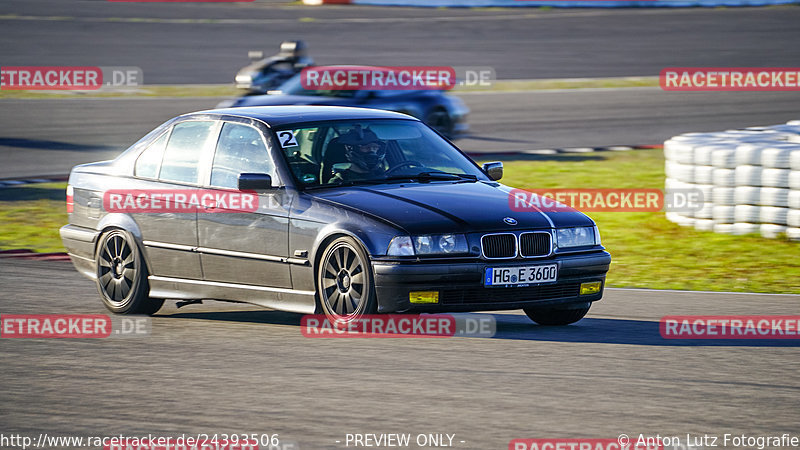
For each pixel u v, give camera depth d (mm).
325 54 122188
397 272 22438
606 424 16766
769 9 171750
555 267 23812
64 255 36844
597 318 26219
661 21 157875
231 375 20016
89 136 71125
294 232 24016
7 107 84500
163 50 124125
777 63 123125
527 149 69312
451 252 22844
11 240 40094
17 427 16812
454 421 16922
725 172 40188
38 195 51188
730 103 96312
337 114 27000
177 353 22031
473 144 71562
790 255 35906
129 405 18000
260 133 25688
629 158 65375
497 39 140625
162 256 26453
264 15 157750
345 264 23359
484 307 23172
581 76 113812
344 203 23641
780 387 19062
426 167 26328
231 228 25141
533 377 19750
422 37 139625
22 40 125250
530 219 24000
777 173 38594
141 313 27031
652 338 23578
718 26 153125
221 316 26859
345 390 18828
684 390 18828
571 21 157875
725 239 39281
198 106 86312
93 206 27875
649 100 97500
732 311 27062
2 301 28484
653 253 37094
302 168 24984
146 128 74688
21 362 21344
